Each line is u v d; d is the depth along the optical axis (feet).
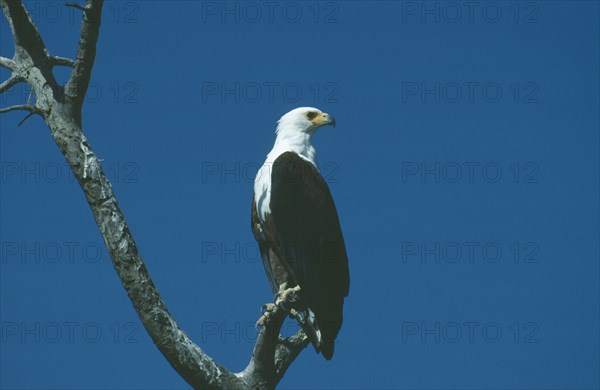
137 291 32.27
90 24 31.71
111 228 32.37
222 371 34.12
